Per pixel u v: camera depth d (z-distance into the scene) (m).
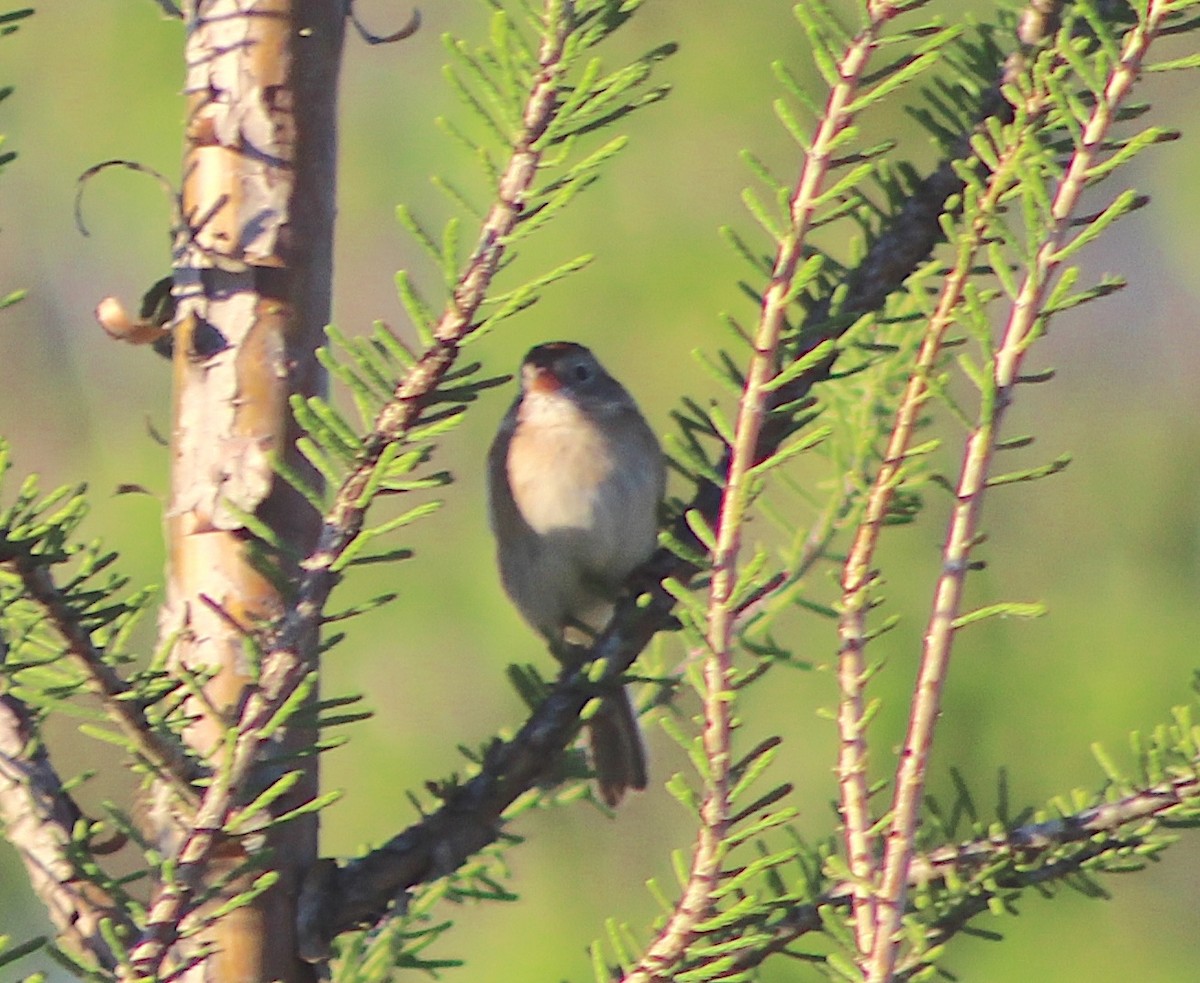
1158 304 13.38
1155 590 11.56
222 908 3.51
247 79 4.27
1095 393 12.96
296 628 3.45
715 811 3.46
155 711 3.92
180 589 4.25
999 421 3.42
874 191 7.61
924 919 4.32
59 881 3.88
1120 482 12.35
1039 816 4.37
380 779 11.23
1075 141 3.41
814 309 4.48
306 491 3.46
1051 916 10.29
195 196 4.29
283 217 4.27
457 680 11.47
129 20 12.33
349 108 12.48
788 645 10.46
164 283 4.38
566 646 4.91
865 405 5.21
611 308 11.53
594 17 3.44
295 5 4.29
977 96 4.39
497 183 3.42
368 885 4.33
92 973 3.46
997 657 10.89
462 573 11.66
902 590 10.40
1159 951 10.18
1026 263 3.41
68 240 13.12
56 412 13.29
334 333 3.40
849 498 5.27
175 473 4.29
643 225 11.69
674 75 11.97
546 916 10.86
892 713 10.15
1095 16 3.39
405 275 3.37
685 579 4.91
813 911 4.01
